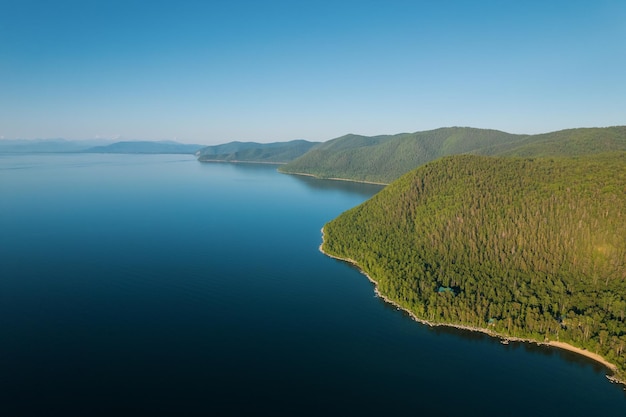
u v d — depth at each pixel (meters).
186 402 158.00
